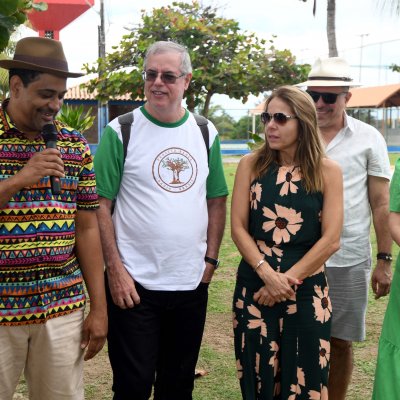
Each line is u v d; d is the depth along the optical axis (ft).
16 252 9.60
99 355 18.24
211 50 39.47
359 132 13.74
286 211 11.62
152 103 11.74
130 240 11.87
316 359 11.59
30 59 9.35
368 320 21.13
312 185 11.55
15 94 9.53
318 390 11.60
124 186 11.96
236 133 147.64
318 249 11.52
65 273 10.18
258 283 11.74
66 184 10.05
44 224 9.77
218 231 12.57
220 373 16.94
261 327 11.64
